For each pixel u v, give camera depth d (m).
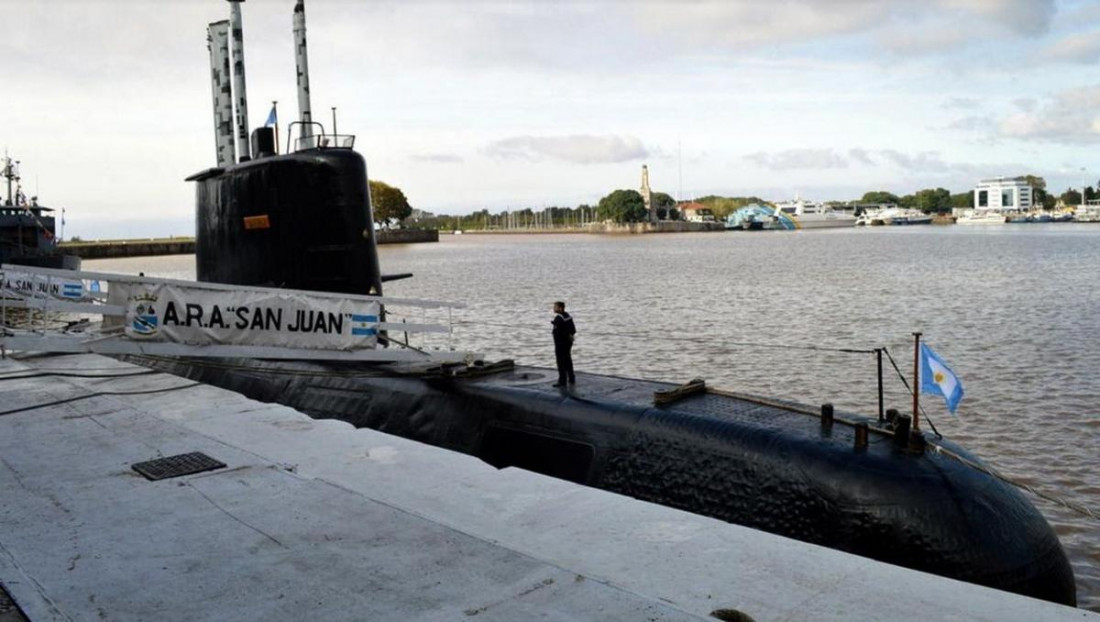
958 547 6.62
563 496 6.21
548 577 4.66
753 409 8.83
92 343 10.99
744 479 7.73
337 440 7.96
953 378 7.89
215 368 14.16
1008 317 31.81
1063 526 11.60
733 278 54.88
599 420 9.00
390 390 11.16
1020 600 4.45
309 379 12.35
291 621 4.21
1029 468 13.87
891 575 4.79
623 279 57.22
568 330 10.12
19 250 44.66
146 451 7.65
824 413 8.23
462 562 4.91
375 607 4.34
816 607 4.38
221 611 4.33
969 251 81.19
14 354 13.77
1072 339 25.98
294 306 11.77
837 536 7.08
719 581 4.71
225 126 15.39
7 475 6.93
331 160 12.62
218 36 15.33
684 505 7.97
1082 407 17.47
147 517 5.83
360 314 12.18
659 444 8.41
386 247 164.50
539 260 90.06
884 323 31.39
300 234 12.77
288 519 5.73
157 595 4.54
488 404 10.03
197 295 11.30
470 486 6.47
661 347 26.36
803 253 88.00
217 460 7.27
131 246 137.75
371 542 5.27
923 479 7.04
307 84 14.77
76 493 6.41
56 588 4.65
